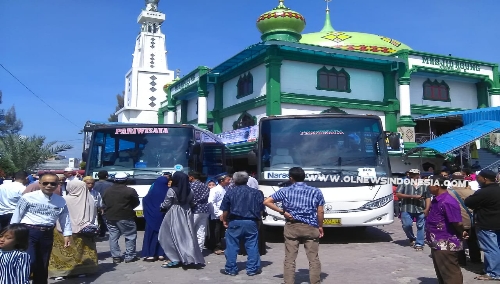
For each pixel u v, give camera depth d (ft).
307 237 19.88
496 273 22.41
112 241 27.37
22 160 75.72
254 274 23.85
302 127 34.58
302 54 71.20
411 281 22.29
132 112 123.95
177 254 25.64
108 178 38.73
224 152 56.95
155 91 127.34
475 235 26.27
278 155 33.94
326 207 32.22
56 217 20.04
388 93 77.97
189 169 39.32
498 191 22.41
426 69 78.28
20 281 13.64
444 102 83.56
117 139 40.37
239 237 24.04
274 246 33.86
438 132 86.48
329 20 102.12
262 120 35.27
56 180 19.79
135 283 22.38
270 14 77.30
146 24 136.15
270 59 68.39
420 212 31.45
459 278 18.43
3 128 150.20
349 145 33.94
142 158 39.68
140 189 38.40
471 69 83.46
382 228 43.32
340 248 32.24
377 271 24.49
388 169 33.60
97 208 30.83
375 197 32.68
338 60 74.08
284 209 20.26
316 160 33.42
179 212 26.08
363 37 89.45
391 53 83.46
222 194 31.27
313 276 19.69
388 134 34.83
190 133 40.81
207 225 29.94
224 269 25.45
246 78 77.30
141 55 131.95
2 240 14.05
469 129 60.70
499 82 86.02
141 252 29.09
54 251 23.08
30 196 19.47
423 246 31.83
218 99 86.17
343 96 74.64
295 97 70.23
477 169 63.57
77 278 23.43
